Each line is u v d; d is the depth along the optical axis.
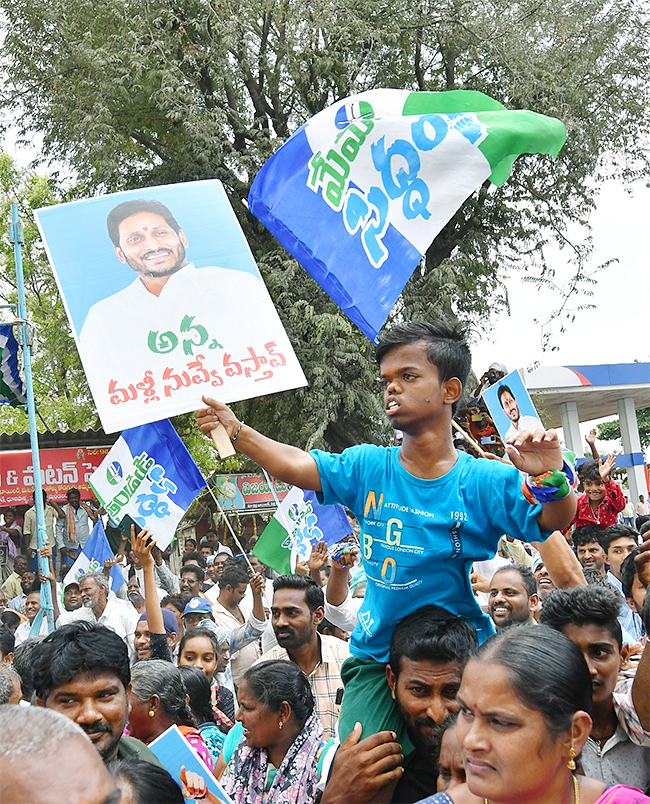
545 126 3.98
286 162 4.04
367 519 3.18
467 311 19.34
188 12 18.30
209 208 4.41
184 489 7.00
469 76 19.31
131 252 4.29
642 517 6.56
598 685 3.26
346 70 18.47
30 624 9.85
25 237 24.69
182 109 17.14
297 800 3.69
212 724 4.93
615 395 30.05
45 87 18.39
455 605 3.17
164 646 6.00
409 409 3.03
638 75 18.27
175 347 4.21
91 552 9.47
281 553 8.20
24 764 1.40
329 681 5.36
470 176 3.88
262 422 18.67
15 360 10.80
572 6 17.77
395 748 2.98
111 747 3.21
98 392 4.11
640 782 3.21
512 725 2.12
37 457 10.05
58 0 17.73
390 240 3.88
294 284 17.48
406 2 17.88
